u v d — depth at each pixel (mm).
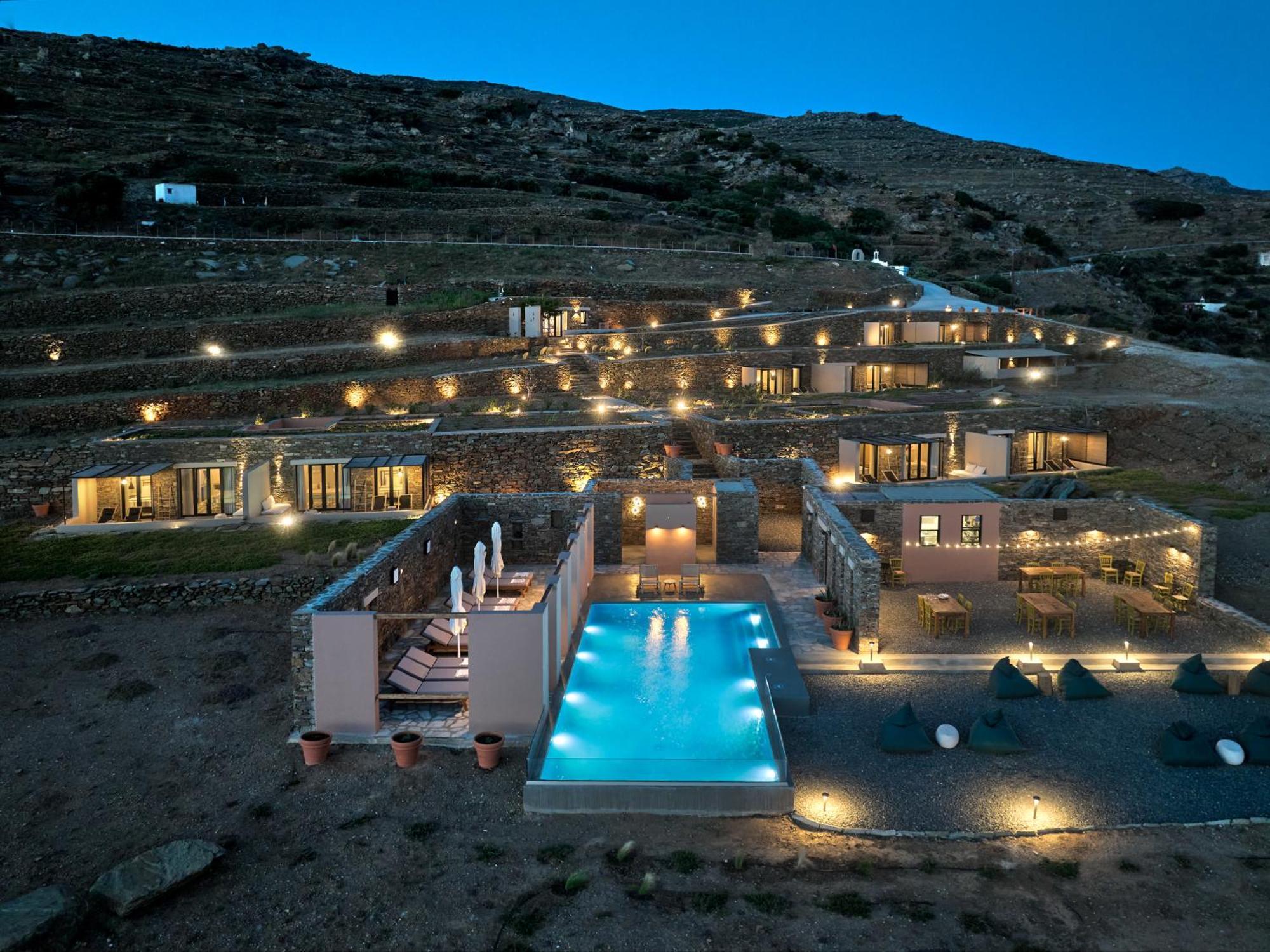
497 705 16141
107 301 50000
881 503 25562
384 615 16109
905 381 51500
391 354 46375
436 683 17719
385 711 17312
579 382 46562
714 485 28344
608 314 59000
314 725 16391
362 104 127438
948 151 197250
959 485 28453
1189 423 38375
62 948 10789
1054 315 76188
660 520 26391
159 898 11656
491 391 43969
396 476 32000
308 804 14203
